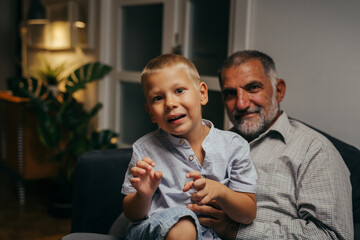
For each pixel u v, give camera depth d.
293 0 1.65
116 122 2.83
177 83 1.00
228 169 1.09
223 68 1.44
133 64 2.70
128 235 1.04
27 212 2.79
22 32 4.09
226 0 1.99
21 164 2.92
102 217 1.49
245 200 1.03
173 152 1.11
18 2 4.46
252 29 1.83
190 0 2.22
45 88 2.80
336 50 1.52
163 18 2.40
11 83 2.77
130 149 1.60
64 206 2.69
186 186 0.89
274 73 1.41
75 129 2.80
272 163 1.26
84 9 2.98
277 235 1.11
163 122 1.01
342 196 1.14
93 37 2.92
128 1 2.65
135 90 2.68
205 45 2.14
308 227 1.10
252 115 1.38
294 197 1.21
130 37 2.71
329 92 1.55
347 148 1.34
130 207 1.02
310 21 1.60
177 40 2.32
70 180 2.70
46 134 2.69
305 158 1.21
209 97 2.09
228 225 1.10
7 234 2.37
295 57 1.66
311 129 1.32
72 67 3.21
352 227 1.12
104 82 2.89
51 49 3.58
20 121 2.85
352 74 1.47
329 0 1.53
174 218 0.91
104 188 1.49
